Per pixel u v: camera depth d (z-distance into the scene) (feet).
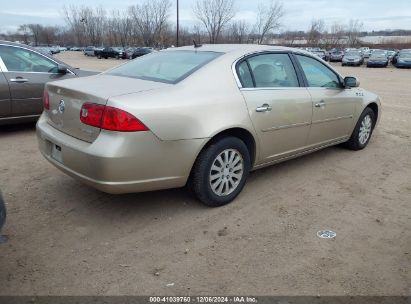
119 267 9.85
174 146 11.25
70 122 11.77
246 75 13.43
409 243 11.22
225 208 13.00
